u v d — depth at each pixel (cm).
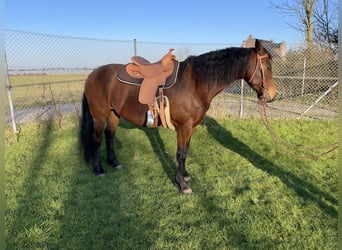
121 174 335
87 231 225
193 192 291
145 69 283
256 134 511
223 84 271
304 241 212
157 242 211
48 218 240
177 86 269
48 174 331
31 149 414
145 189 297
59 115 566
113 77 309
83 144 333
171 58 283
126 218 244
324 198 277
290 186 304
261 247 206
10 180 312
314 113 704
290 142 467
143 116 291
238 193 288
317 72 838
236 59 264
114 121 351
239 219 240
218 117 631
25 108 735
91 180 317
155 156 397
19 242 208
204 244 212
